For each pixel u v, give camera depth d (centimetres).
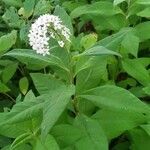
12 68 42
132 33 40
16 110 29
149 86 36
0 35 47
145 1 42
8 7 53
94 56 33
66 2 49
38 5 47
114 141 38
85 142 31
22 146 31
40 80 34
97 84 35
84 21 48
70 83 34
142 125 32
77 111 35
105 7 43
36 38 31
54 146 29
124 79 44
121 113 32
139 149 34
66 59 33
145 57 45
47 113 28
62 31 31
